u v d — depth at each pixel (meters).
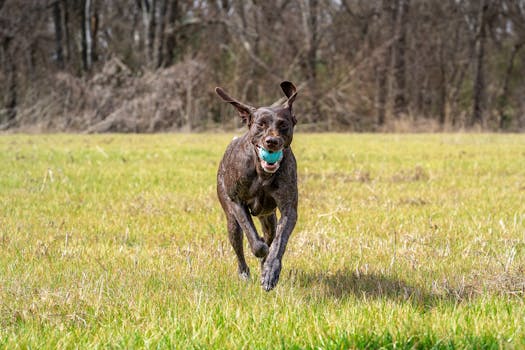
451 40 41.47
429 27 39.12
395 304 4.54
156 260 5.95
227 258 6.12
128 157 15.25
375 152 16.84
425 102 40.62
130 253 6.25
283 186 5.02
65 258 5.96
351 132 31.31
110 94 28.95
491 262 5.84
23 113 29.25
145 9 32.91
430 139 23.05
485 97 41.38
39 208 8.58
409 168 13.04
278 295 4.82
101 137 23.59
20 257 5.97
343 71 32.50
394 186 10.68
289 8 34.19
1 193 9.73
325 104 31.64
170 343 3.74
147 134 26.67
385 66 34.78
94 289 4.86
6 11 31.67
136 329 4.02
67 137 23.69
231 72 32.16
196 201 9.12
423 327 3.94
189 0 36.00
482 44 37.12
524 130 37.25
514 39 39.69
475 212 8.41
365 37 35.78
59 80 29.34
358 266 5.75
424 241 6.74
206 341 3.81
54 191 9.97
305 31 32.22
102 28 42.50
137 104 28.44
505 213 8.27
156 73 29.34
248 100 31.34
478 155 16.09
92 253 6.18
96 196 9.57
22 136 24.67
